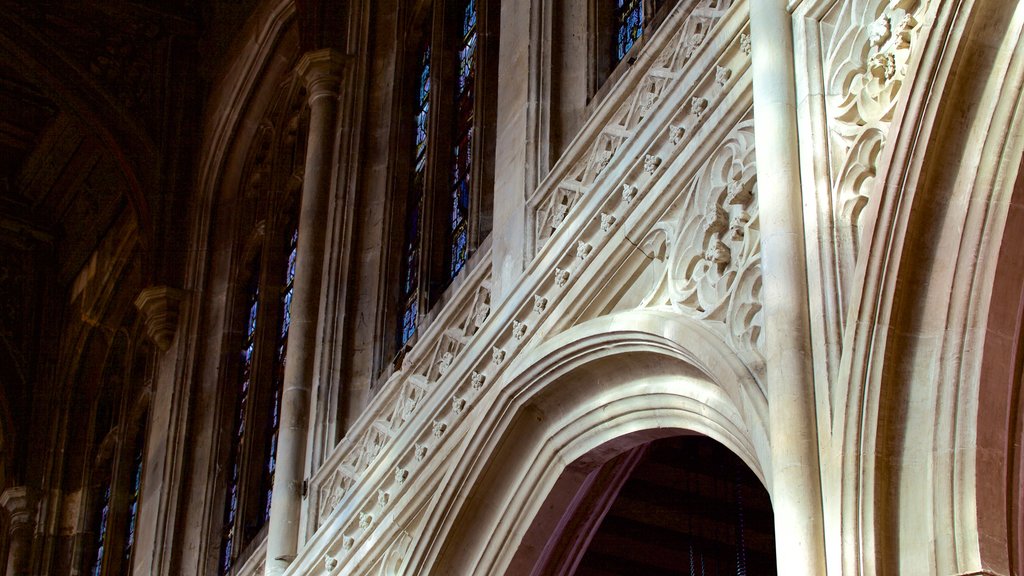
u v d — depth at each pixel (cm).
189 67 2233
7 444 2461
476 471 1189
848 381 802
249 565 1631
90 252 2528
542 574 1186
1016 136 795
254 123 2117
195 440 1970
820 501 791
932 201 814
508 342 1221
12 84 2398
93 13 2184
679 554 1306
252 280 2056
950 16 823
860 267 819
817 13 952
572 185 1220
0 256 2544
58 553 2409
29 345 2525
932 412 775
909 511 769
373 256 1642
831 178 890
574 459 1139
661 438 1166
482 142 1495
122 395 2364
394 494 1334
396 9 1789
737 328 951
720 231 1015
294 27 2031
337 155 1725
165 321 2067
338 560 1391
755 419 887
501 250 1284
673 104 1102
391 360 1563
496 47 1539
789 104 927
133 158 2158
